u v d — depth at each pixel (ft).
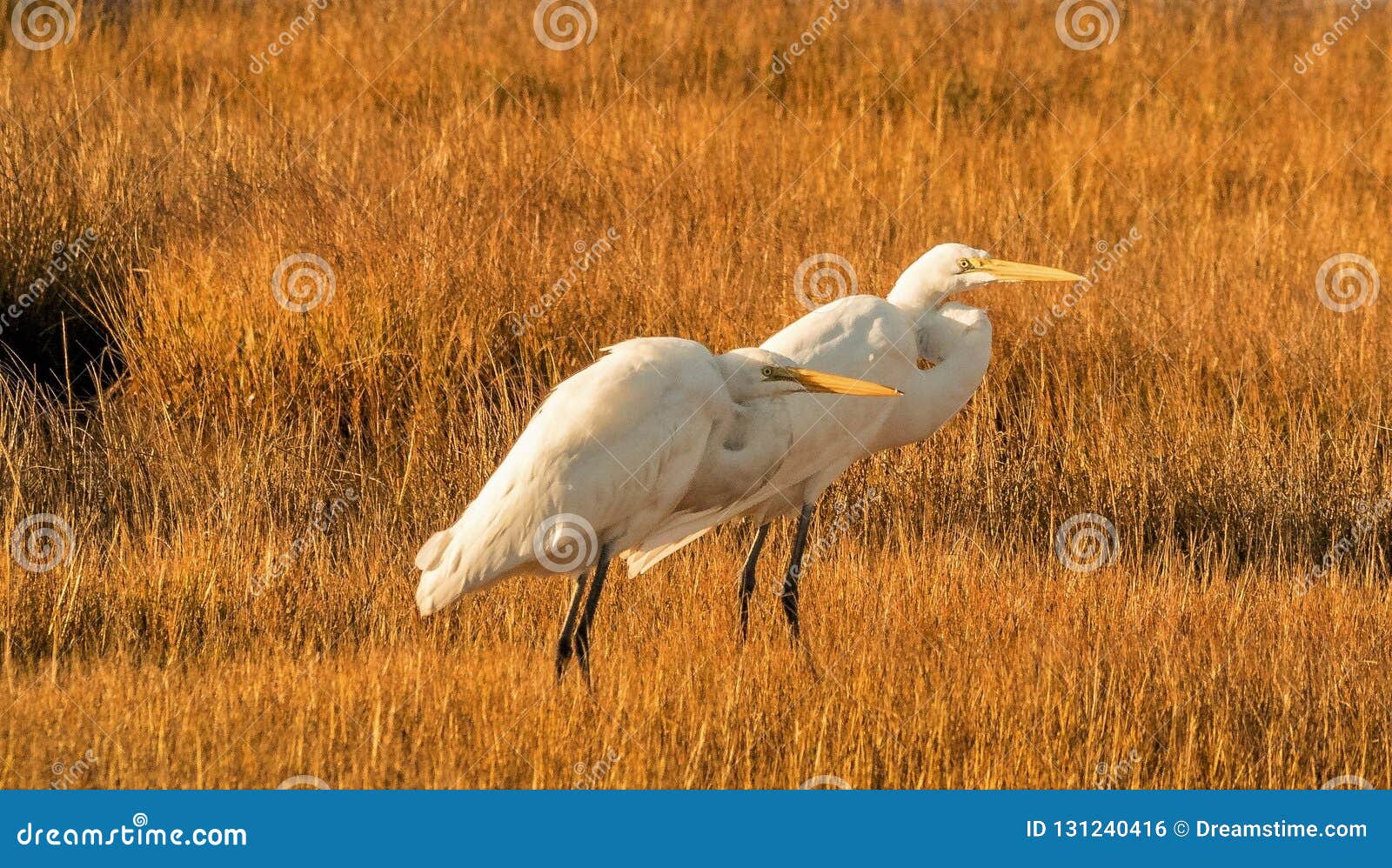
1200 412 41.04
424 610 26.00
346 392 39.70
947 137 66.74
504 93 69.56
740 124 64.90
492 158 55.21
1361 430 39.70
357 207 45.55
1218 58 81.66
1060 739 24.62
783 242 48.98
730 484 27.71
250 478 36.06
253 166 49.98
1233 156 66.74
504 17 81.46
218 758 22.84
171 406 39.45
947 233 52.39
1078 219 57.11
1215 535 37.37
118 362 42.65
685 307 42.60
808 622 31.12
